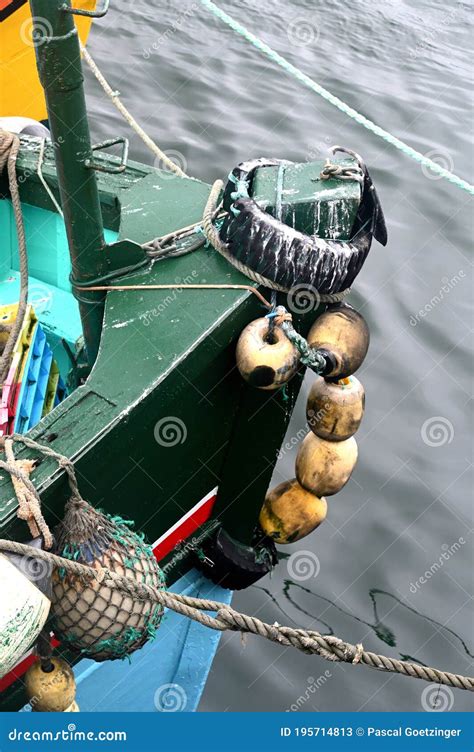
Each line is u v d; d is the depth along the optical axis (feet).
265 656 19.66
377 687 19.26
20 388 13.83
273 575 21.07
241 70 43.21
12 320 14.71
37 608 9.14
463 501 22.89
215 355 11.76
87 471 10.57
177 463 12.51
